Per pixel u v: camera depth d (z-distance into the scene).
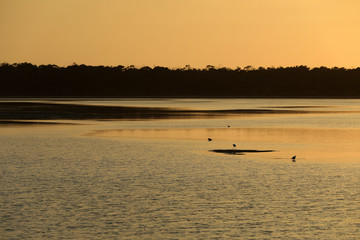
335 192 71.62
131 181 78.19
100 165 91.25
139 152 106.56
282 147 115.50
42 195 69.44
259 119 199.62
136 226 57.31
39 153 104.94
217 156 101.50
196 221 59.00
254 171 85.94
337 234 55.28
